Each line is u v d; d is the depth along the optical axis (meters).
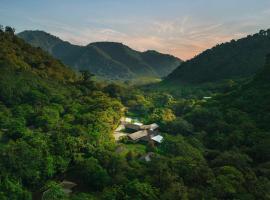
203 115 116.69
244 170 69.19
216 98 144.12
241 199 57.53
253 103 113.25
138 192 58.81
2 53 157.62
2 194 56.84
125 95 189.38
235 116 107.06
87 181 70.88
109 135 104.19
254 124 96.50
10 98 121.00
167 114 138.88
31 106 119.44
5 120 99.25
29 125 107.12
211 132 103.25
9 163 64.69
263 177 64.94
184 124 112.88
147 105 172.00
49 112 112.81
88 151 81.06
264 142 80.88
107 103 136.88
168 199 57.53
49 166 70.06
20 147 69.50
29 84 135.75
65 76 190.25
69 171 76.88
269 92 116.31
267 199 57.69
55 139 82.00
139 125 126.06
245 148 82.06
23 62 163.75
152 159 76.44
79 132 89.88
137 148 102.75
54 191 61.12
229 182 61.22
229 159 73.56
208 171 68.00
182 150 82.06
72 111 122.00
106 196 59.66
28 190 65.25
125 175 70.12
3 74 130.50
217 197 58.72
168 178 63.94
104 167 73.88
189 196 59.06
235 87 162.88
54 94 137.62
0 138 86.75
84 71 193.12
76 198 59.97
